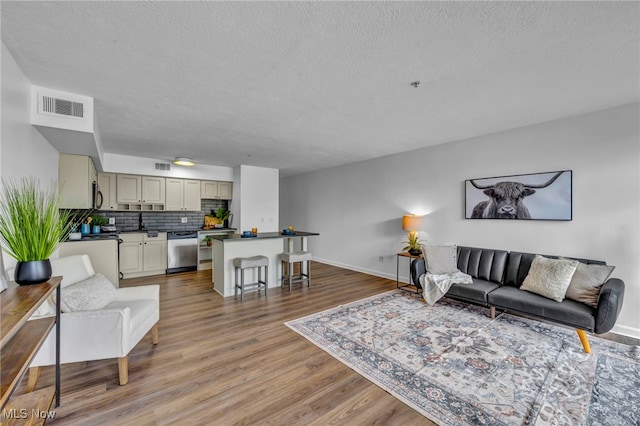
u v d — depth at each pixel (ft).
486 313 10.82
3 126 5.67
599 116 9.52
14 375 3.57
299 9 4.63
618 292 7.61
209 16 4.81
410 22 4.98
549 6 4.57
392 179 16.47
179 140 13.15
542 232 10.84
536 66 6.57
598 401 5.81
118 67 6.56
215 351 7.93
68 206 11.14
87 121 8.16
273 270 14.92
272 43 5.64
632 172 8.94
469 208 12.91
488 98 8.44
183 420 5.30
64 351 5.87
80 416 5.33
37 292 4.51
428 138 12.96
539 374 6.79
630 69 6.72
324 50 5.90
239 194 19.84
